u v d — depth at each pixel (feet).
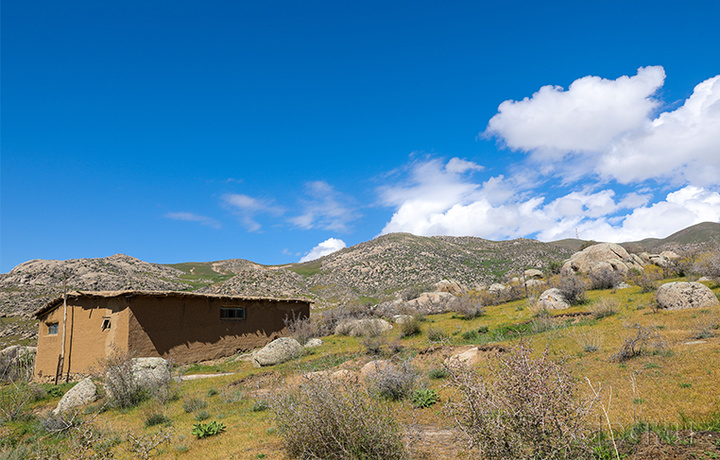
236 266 534.78
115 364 47.57
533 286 115.55
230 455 22.82
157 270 403.95
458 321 80.07
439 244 527.40
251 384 45.27
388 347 56.65
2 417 41.32
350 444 17.19
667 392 22.59
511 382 12.45
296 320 92.38
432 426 23.80
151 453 25.34
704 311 47.19
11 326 144.87
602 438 16.75
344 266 458.09
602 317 56.13
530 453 11.87
